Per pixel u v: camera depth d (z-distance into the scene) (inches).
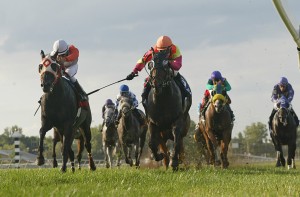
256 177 474.9
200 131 792.9
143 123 864.9
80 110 538.9
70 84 526.6
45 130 497.4
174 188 338.3
